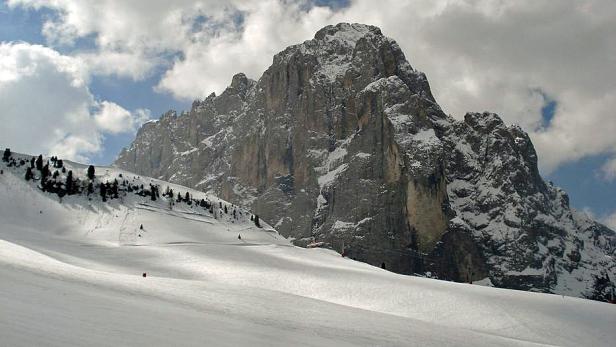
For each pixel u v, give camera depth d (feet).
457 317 315.99
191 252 489.67
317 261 556.51
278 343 106.73
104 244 506.48
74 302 111.24
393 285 393.70
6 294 104.83
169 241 562.25
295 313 175.11
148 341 84.53
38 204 578.25
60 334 77.46
